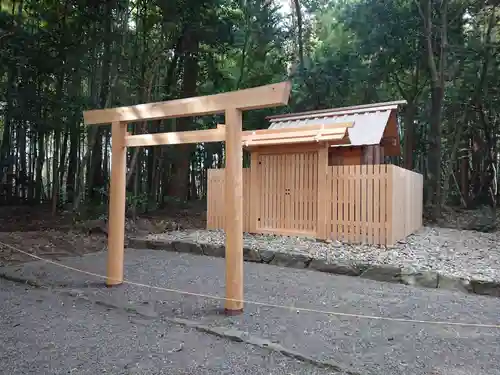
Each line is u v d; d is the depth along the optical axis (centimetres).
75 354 262
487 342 283
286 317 337
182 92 1196
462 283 425
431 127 1127
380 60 1280
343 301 385
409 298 396
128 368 242
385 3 1209
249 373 237
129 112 425
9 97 843
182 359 255
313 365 248
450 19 1224
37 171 1157
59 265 543
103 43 945
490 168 1509
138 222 880
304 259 539
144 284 448
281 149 700
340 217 632
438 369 240
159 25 1083
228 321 325
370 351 267
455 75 1288
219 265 555
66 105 877
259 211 727
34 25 921
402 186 668
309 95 1280
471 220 1063
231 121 352
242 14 1259
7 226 836
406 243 622
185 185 1215
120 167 442
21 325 318
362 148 694
